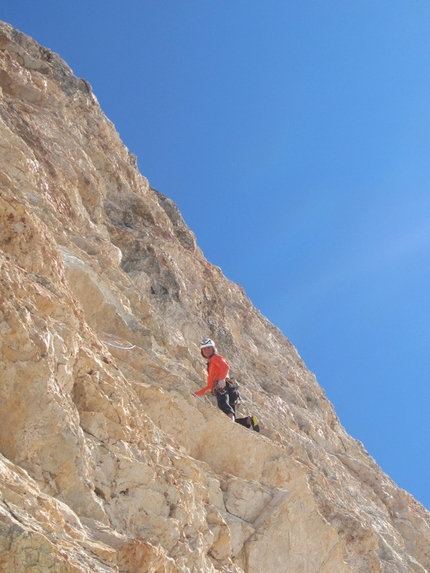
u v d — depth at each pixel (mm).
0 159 14383
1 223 9805
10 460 7383
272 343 25766
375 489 20203
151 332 13508
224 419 11898
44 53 23844
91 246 14992
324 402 24344
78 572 5824
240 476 11820
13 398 7543
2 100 18266
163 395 11297
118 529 7801
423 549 18812
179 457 9859
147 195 24438
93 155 21031
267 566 10672
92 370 9117
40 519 6293
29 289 8891
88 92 24547
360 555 14195
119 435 8734
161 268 19109
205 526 9172
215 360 13055
